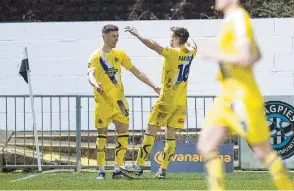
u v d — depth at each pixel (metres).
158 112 33.22
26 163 39.12
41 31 45.41
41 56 45.44
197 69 44.53
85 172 37.78
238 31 19.30
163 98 33.06
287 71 44.12
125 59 33.44
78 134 38.00
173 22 44.53
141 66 44.78
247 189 28.92
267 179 33.28
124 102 33.38
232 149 36.44
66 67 45.38
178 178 33.91
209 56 19.22
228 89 19.42
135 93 44.94
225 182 31.78
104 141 33.53
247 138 19.55
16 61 45.47
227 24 19.61
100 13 49.03
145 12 49.12
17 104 45.38
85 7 49.19
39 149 41.62
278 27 44.12
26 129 45.25
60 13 49.22
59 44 45.41
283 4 48.62
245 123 19.27
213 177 19.03
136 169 33.69
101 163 33.69
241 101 19.23
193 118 44.47
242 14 19.61
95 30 45.22
